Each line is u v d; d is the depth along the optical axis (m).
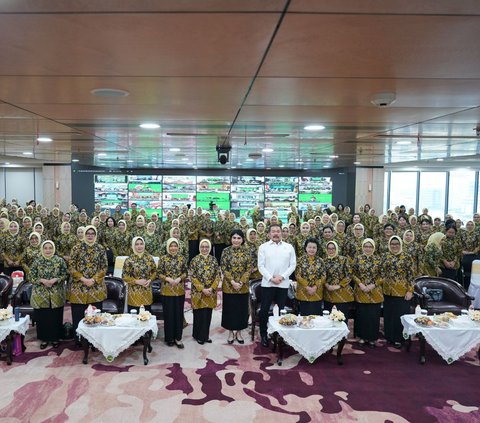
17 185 19.28
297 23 2.17
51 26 2.21
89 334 4.89
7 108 4.80
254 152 10.70
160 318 5.93
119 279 6.34
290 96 4.05
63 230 8.91
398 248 5.77
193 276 5.75
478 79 3.32
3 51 2.64
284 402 4.20
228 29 2.25
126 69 3.07
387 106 4.52
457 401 4.26
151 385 4.52
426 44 2.49
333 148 9.63
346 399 4.27
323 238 8.27
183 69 3.07
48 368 4.92
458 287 6.48
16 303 6.05
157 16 2.07
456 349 5.04
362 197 17.25
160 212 17.62
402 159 13.31
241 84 3.55
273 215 12.34
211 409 4.04
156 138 7.84
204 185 17.77
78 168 17.03
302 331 4.93
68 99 4.25
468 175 19.34
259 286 6.32
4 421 3.79
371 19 2.11
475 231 8.98
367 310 5.72
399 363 5.21
